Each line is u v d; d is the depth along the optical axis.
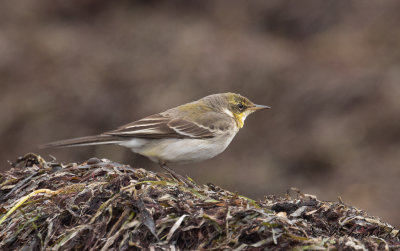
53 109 17.77
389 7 18.91
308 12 19.69
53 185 6.75
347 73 17.14
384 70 16.86
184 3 20.50
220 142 9.80
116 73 18.34
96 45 19.31
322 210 6.18
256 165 15.96
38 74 18.59
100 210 5.61
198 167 15.98
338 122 16.14
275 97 17.20
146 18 20.03
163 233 5.37
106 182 6.24
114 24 19.95
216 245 5.23
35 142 17.25
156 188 6.04
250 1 20.25
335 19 19.44
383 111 15.88
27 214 5.97
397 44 17.73
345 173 15.05
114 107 17.64
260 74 17.59
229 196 6.49
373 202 14.01
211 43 18.66
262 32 19.67
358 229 5.99
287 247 5.18
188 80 17.73
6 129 17.48
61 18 20.59
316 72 17.38
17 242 5.78
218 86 17.55
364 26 18.78
